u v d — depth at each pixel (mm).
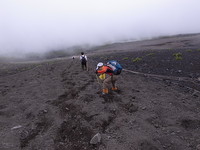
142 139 3547
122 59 17578
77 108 5359
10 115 5289
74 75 11328
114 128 4109
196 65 10734
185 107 5258
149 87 7430
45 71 15070
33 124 4512
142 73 10344
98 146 3430
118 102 5715
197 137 3668
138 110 5070
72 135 3914
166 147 3361
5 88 9102
